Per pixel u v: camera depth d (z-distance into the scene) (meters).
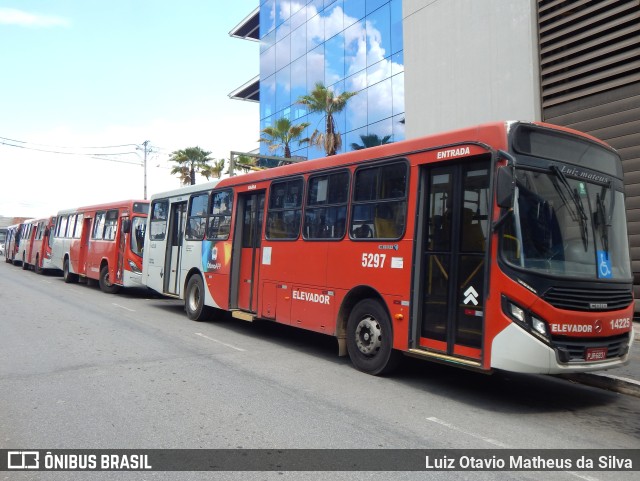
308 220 8.65
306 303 8.51
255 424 5.14
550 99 12.53
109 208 18.23
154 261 14.02
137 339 9.38
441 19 15.09
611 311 6.03
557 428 5.39
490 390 6.85
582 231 6.09
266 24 33.78
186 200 12.76
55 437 4.71
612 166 6.79
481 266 5.99
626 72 11.16
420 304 6.67
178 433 4.84
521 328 5.47
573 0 11.99
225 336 10.10
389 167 7.24
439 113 15.07
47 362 7.47
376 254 7.23
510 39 13.26
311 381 6.88
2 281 21.88
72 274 21.61
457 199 6.35
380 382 6.95
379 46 24.23
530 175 5.87
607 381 7.20
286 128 26.59
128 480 3.89
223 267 10.83
